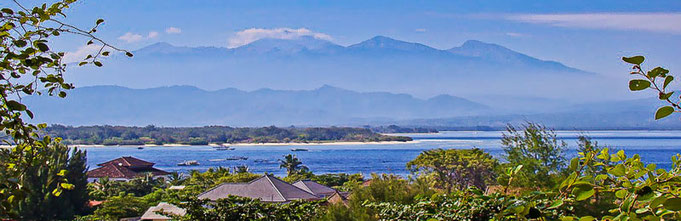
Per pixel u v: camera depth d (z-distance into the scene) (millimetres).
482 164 34031
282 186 36031
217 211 12242
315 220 12828
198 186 60031
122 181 75062
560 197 3359
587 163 3365
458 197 5684
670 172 3256
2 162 4320
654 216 2750
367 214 11664
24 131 4238
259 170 144500
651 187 2906
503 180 3832
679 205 2551
